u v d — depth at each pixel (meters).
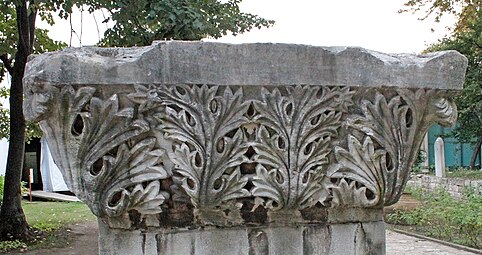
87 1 6.66
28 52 8.27
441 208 8.85
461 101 13.81
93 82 2.35
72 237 8.73
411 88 2.72
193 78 2.45
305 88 2.56
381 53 2.77
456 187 11.47
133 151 2.42
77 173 2.40
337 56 2.61
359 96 2.68
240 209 2.62
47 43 9.34
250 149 2.55
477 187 10.18
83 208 12.60
